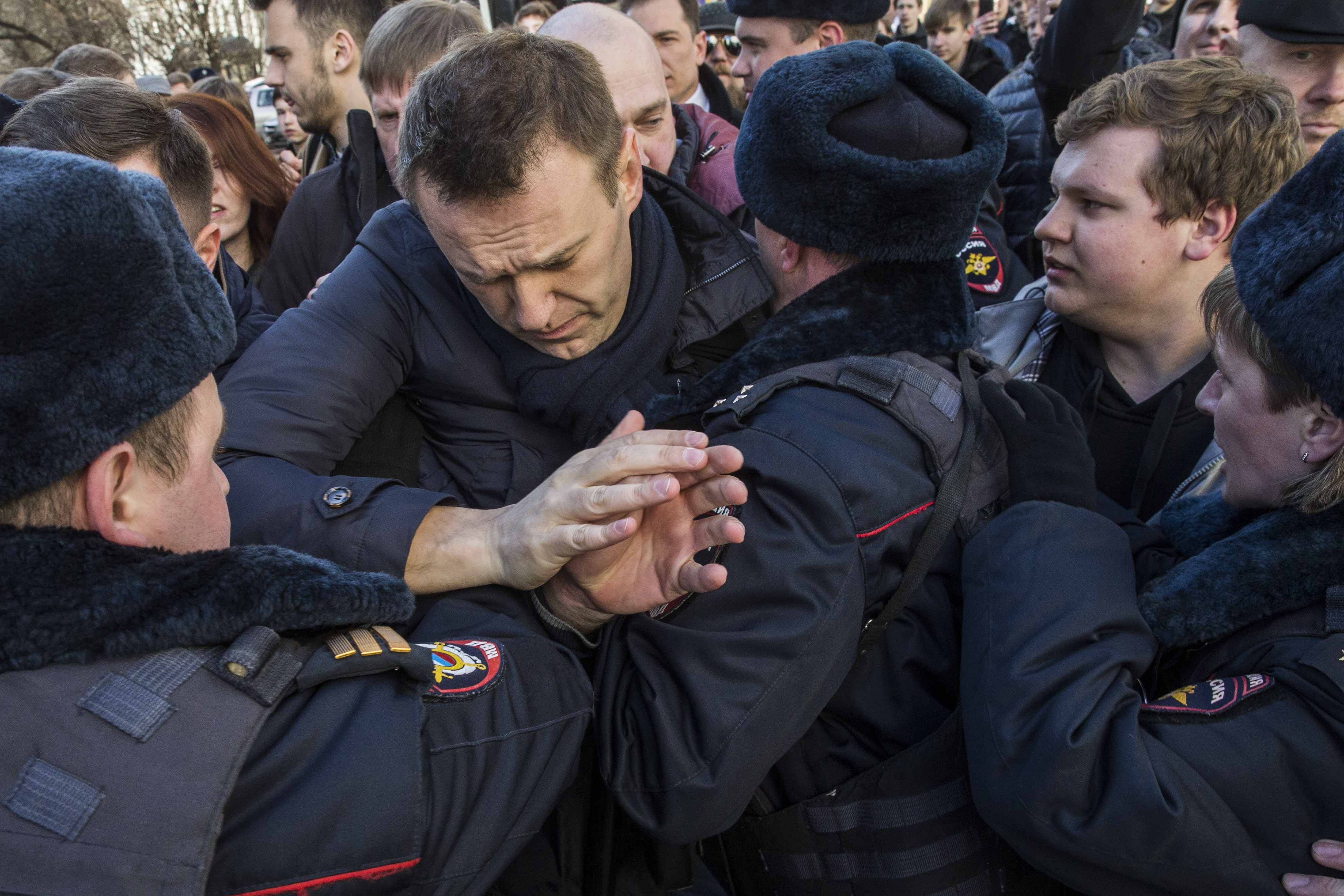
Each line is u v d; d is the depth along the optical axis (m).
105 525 0.72
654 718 0.98
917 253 1.11
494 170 1.04
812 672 0.98
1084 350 1.64
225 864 0.69
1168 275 1.48
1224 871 0.92
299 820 0.70
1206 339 1.53
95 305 0.66
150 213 0.70
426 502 1.15
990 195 2.31
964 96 1.10
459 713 0.87
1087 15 2.08
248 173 2.36
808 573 0.99
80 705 0.66
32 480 0.66
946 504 1.07
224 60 11.88
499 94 1.04
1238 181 1.41
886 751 1.12
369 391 1.32
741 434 1.07
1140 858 0.92
